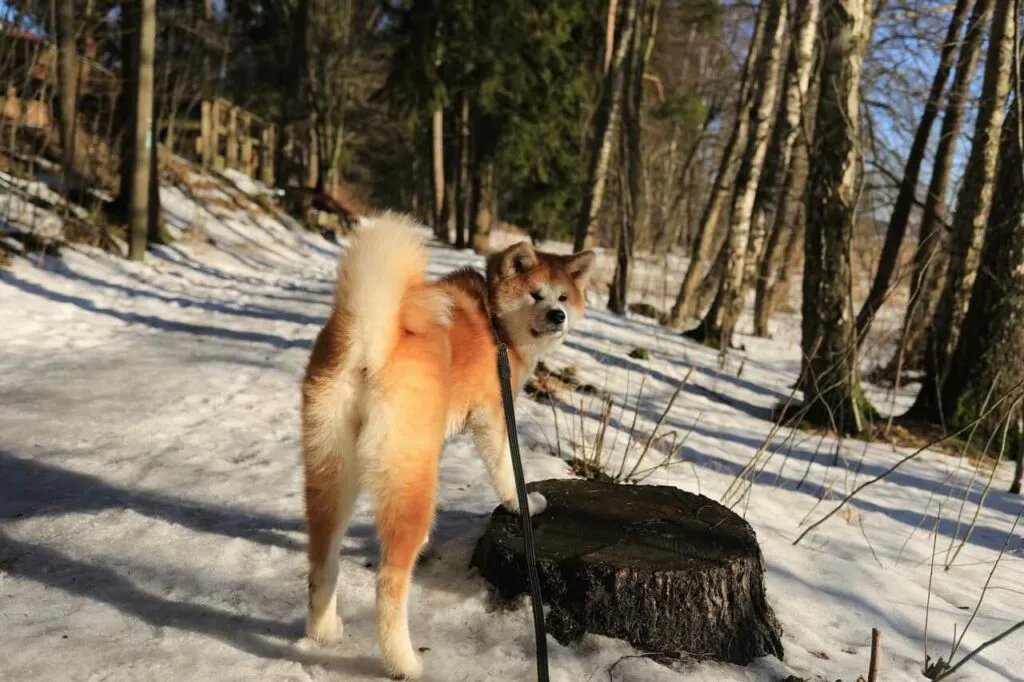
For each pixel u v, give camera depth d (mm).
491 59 21203
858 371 8055
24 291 8812
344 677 2471
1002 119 8320
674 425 7066
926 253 10102
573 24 22234
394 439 2545
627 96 15742
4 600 2730
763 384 10203
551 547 3041
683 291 15414
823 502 5414
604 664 2662
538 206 25953
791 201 15336
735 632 2906
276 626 2738
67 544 3211
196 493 3939
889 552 4512
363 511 3875
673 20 25844
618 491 3791
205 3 19906
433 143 28062
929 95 11602
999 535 5152
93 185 13789
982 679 3010
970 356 7828
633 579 2822
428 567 3309
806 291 7789
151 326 8562
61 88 11656
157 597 2859
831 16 7324
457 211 26047
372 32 29188
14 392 5496
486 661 2635
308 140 28922
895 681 2867
